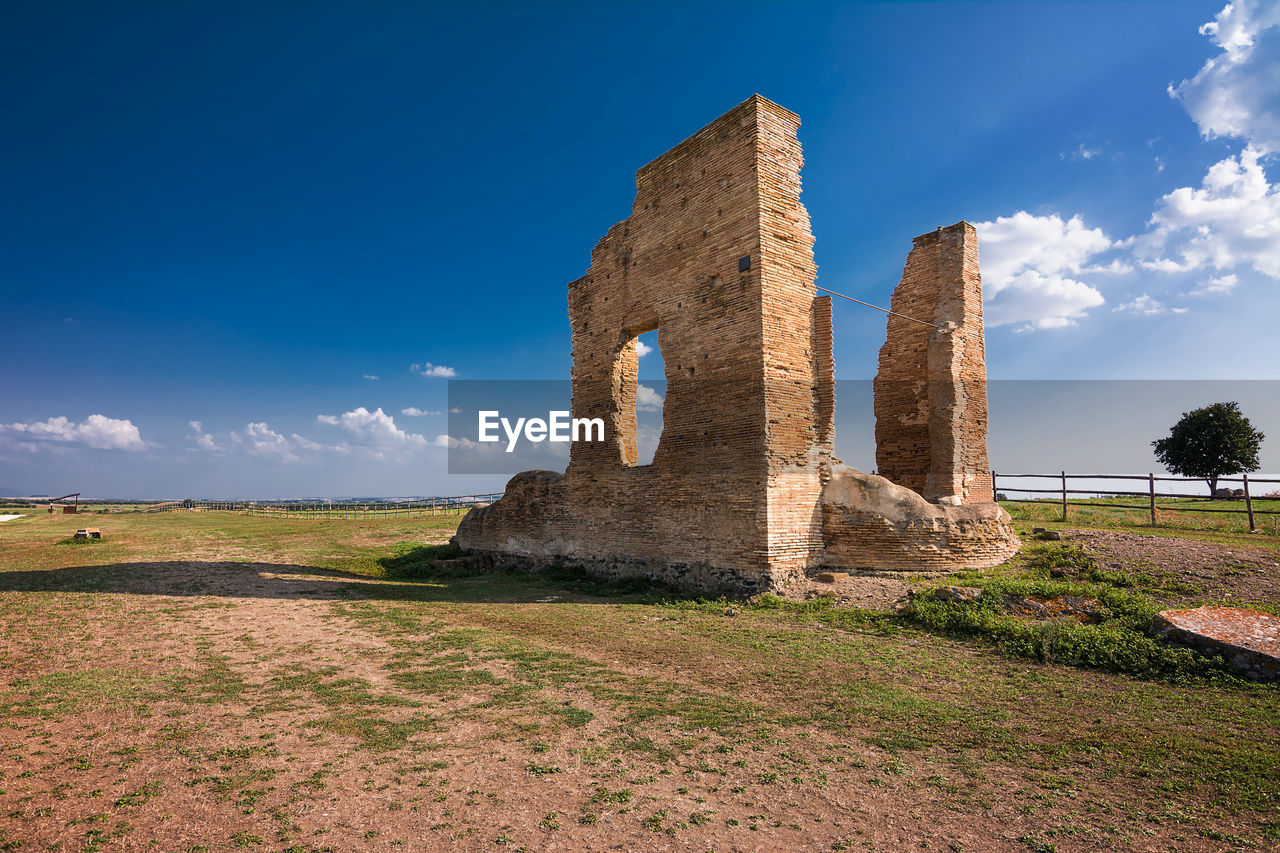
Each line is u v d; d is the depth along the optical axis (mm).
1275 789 4465
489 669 7996
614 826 4199
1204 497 16391
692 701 6707
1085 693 6656
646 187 16188
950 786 4719
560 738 5730
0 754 5359
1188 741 5328
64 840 3990
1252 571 10695
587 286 18344
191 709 6504
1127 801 4414
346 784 4816
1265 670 6629
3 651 8672
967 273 16609
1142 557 12016
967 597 9734
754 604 11641
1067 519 18578
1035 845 3904
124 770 5074
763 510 12266
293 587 14062
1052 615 9109
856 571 12633
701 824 4223
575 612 11695
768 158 13227
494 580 16578
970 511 13070
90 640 9312
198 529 29609
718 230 13875
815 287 13758
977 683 7105
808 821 4254
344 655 8703
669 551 14320
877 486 12953
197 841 4000
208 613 11219
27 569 15555
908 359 17547
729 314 13406
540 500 18938
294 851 3885
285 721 6180
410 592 14180
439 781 4871
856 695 6793
